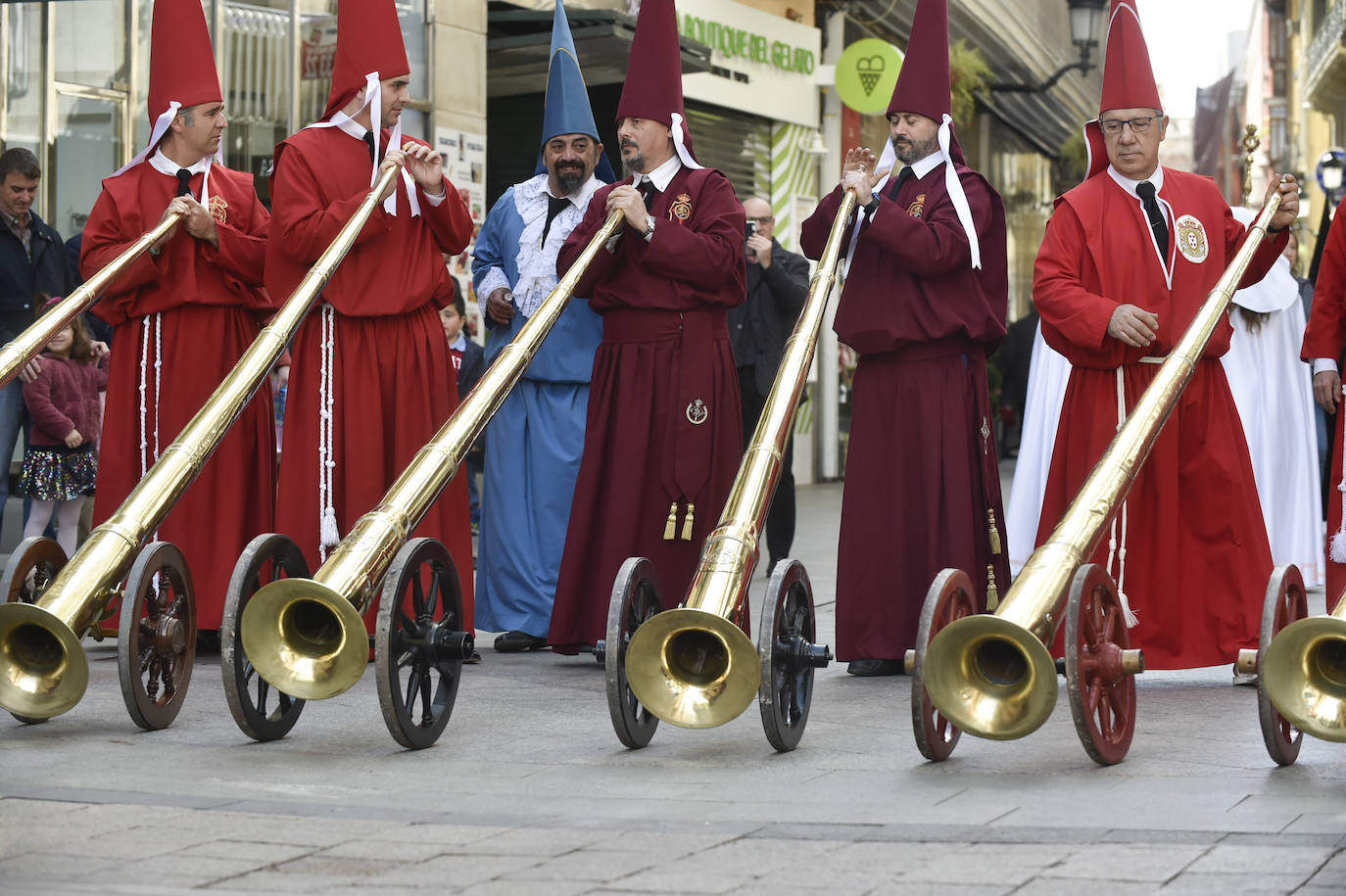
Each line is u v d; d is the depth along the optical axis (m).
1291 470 10.87
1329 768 6.05
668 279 8.55
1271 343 10.79
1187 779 5.87
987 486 8.51
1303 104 45.12
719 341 8.65
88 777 5.99
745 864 4.82
